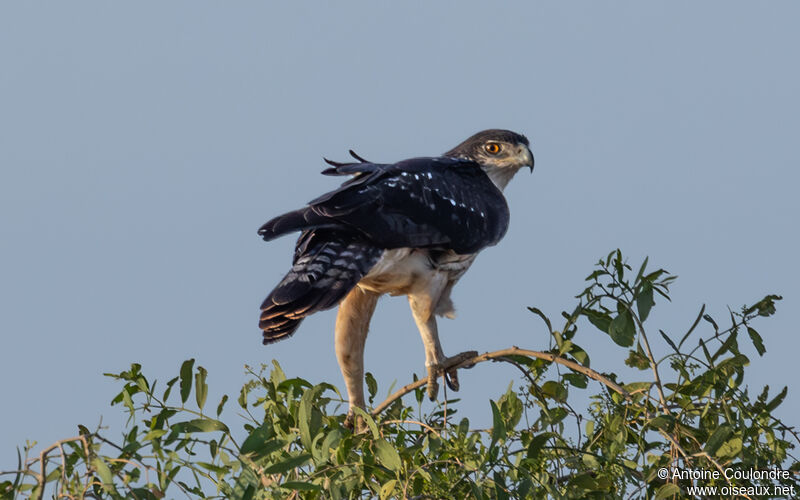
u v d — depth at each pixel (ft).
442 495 27.91
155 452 25.61
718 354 33.58
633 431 32.71
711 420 33.32
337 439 28.81
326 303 37.04
